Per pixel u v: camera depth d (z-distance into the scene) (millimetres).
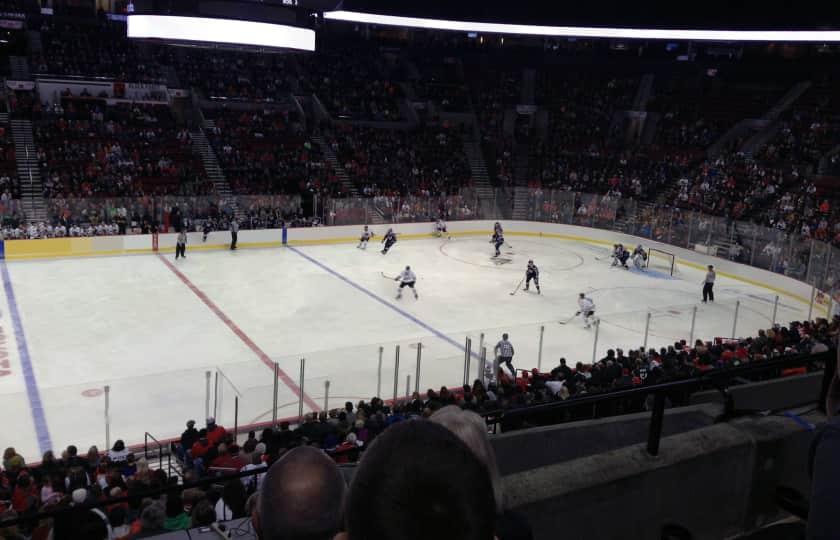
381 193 42156
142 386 15117
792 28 33406
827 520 1516
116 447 12523
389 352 17016
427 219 41125
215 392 14539
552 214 42812
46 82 43125
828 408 1848
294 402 15383
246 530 3189
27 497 9750
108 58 46125
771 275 31797
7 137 37906
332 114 49719
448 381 17016
